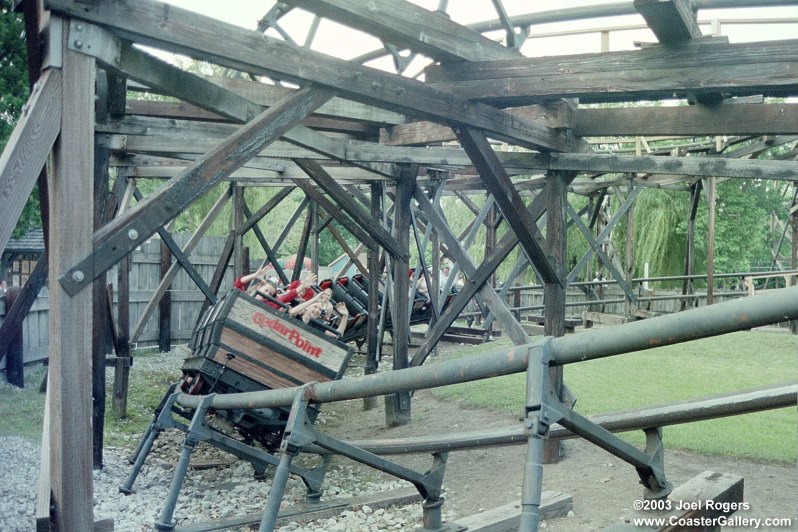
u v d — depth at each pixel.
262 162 10.21
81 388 3.76
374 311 12.71
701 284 24.80
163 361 15.13
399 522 5.68
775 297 2.17
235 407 4.98
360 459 4.21
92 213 3.83
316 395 3.91
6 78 13.13
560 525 5.10
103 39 3.92
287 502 6.38
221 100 4.80
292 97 4.75
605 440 3.29
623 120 6.82
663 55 5.68
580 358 2.68
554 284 7.07
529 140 6.59
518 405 9.17
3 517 4.94
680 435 7.09
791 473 5.94
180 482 5.43
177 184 4.16
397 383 3.40
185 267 10.48
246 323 7.20
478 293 8.51
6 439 7.21
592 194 18.62
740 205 24.67
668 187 17.28
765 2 6.10
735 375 10.28
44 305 12.25
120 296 10.31
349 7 5.06
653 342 2.45
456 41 6.00
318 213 16.55
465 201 17.19
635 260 24.73
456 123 5.98
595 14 6.73
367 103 5.34
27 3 3.95
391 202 21.47
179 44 4.17
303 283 8.60
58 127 3.76
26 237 20.80
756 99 6.41
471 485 6.62
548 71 5.95
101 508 6.18
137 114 7.54
